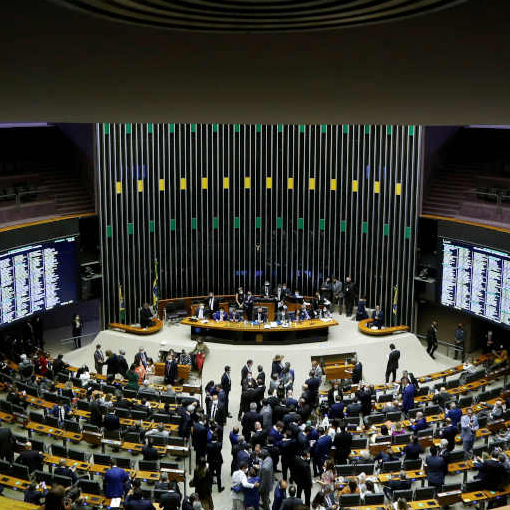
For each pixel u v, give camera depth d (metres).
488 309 22.84
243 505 13.59
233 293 28.59
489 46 3.24
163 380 22.36
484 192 23.56
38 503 12.38
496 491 13.73
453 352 25.50
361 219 26.94
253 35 3.46
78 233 24.41
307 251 28.06
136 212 26.33
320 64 3.79
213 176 27.48
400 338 24.41
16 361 23.03
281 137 27.45
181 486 15.84
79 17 3.27
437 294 24.77
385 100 4.48
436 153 25.39
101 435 16.16
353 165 26.72
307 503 13.90
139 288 26.84
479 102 4.30
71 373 20.77
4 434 15.37
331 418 17.30
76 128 25.31
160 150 26.53
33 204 23.39
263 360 23.19
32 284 23.03
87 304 27.47
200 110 5.07
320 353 23.44
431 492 13.45
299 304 26.39
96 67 3.85
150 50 3.66
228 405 20.33
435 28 3.18
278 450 15.03
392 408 18.09
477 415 17.55
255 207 27.98
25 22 3.19
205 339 24.22
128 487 13.90
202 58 3.77
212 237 27.94
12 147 24.02
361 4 3.49
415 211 25.48
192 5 3.54
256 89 4.33
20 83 4.03
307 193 27.66
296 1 3.52
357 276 27.44
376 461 15.30
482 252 22.80
